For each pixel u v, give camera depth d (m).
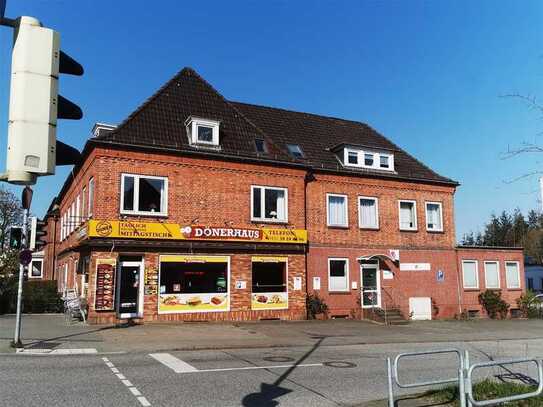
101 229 18.75
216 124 21.92
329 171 24.66
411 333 19.75
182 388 8.81
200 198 20.97
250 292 21.56
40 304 24.45
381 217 25.98
